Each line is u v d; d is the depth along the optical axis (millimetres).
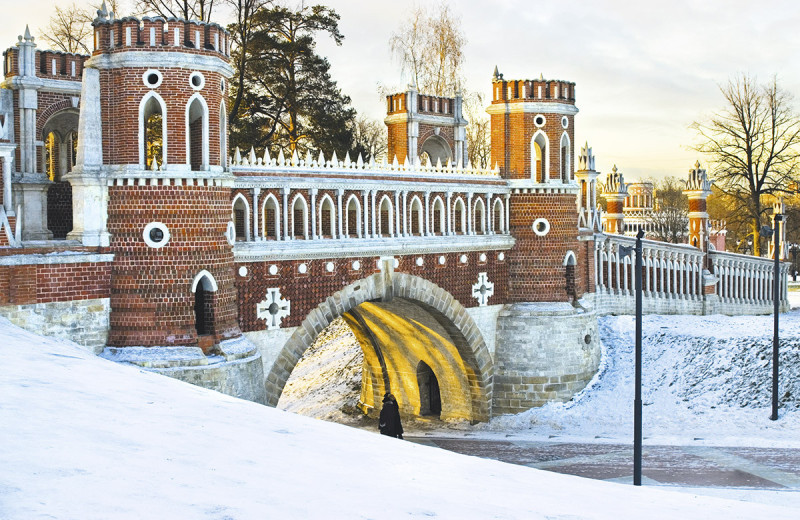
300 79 54281
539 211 43875
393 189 37406
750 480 27875
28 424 13461
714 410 38188
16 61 35625
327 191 34469
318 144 54688
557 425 40562
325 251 33969
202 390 20109
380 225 37188
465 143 48219
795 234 92188
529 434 39812
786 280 65875
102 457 12305
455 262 41125
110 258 28031
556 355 43031
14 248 25734
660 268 54125
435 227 40812
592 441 36656
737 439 34062
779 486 27000
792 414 36062
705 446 33531
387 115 45562
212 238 28891
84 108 28078
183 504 10734
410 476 14125
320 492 12172
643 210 130125
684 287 56406
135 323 27891
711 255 58688
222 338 29219
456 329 41625
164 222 28000
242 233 32938
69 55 37000
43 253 26469
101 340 27906
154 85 27984
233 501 11125
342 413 48656
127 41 27844
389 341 46375
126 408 15891
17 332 23172
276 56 53625
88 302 27516
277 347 32656
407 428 43719
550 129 43906
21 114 35188
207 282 28891
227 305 29656
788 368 38781
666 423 38062
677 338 45250
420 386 46844
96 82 28391
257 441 14992
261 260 31938
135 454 12750
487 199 43094
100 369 19844
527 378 43031
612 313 50469
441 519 11539
